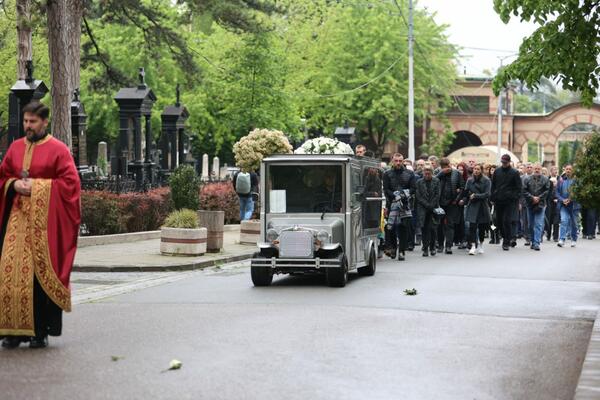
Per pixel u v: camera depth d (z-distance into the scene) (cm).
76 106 3406
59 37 2748
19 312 1073
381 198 2045
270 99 5791
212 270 2117
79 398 867
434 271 2072
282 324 1282
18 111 3050
